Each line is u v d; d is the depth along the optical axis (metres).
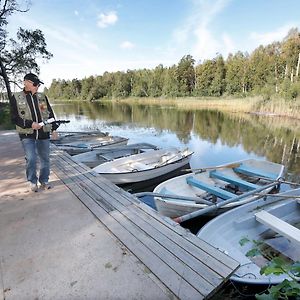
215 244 2.63
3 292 1.38
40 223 2.13
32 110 2.58
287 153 8.59
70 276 1.50
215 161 7.70
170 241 1.84
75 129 13.98
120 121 17.47
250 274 2.05
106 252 1.73
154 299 1.33
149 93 51.19
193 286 1.41
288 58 32.34
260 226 3.14
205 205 3.45
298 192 3.78
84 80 66.25
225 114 20.97
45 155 2.83
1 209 2.40
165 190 4.15
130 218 2.21
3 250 1.75
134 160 6.21
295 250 2.79
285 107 19.64
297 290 1.24
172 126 14.78
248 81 37.38
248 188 4.44
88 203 2.53
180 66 47.19
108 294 1.37
